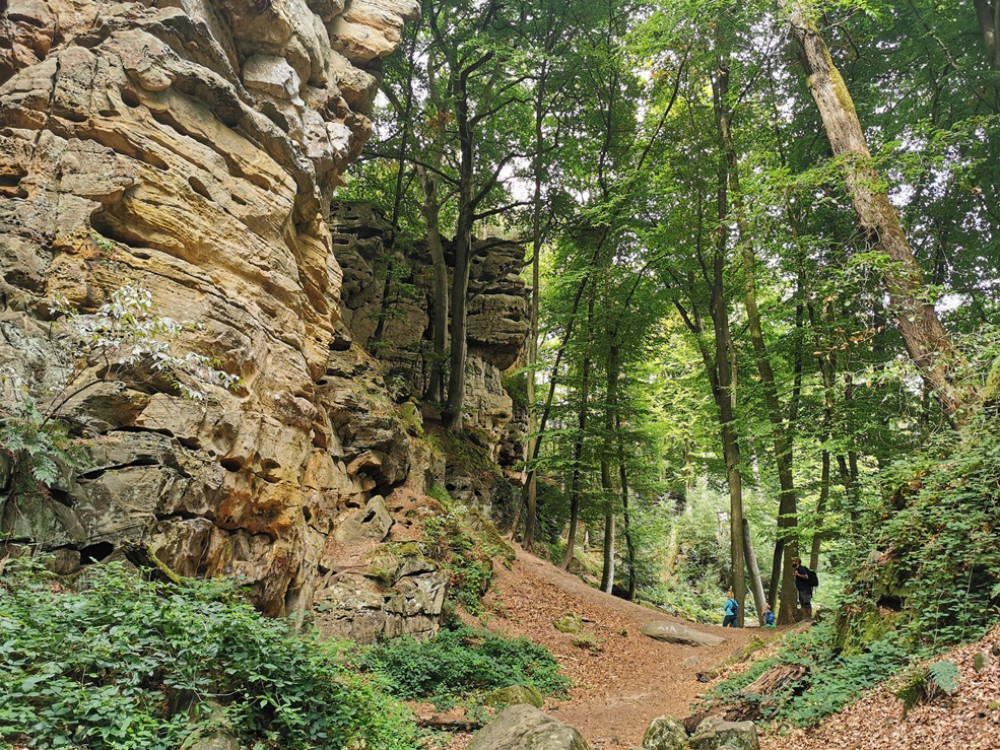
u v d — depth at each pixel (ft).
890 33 64.54
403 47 80.07
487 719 32.91
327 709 22.94
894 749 21.12
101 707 16.39
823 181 46.68
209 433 30.71
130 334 26.23
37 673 17.20
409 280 88.58
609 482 83.20
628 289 83.35
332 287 46.34
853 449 56.70
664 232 73.61
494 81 84.99
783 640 40.73
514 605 55.93
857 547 34.76
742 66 69.46
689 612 103.65
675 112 78.74
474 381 90.12
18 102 29.89
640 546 105.40
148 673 18.33
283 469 35.68
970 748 18.70
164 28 32.58
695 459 91.35
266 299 36.37
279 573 34.47
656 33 66.90
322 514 44.98
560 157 88.58
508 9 81.51
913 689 23.02
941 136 45.34
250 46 39.96
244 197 35.68
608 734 33.60
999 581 25.18
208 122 34.76
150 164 31.17
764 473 77.61
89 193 29.32
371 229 82.33
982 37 58.08
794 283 59.72
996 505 28.12
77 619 19.30
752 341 75.10
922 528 30.68
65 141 30.09
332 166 46.39
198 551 28.86
